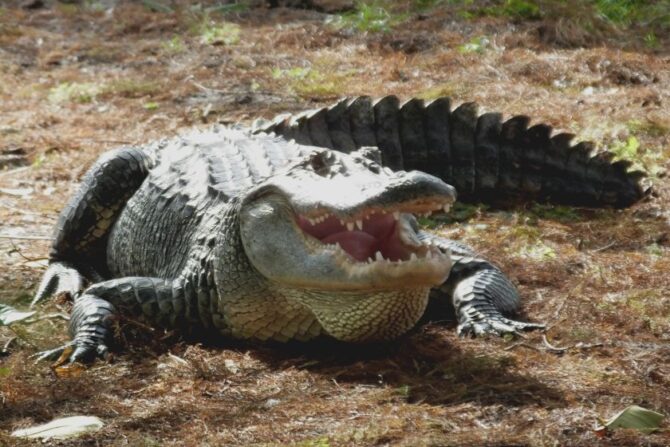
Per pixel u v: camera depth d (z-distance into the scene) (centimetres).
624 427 798
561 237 1338
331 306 951
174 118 1983
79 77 2366
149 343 1042
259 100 2067
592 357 963
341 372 941
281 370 963
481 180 1502
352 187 907
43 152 1816
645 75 2073
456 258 1109
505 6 2523
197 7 2891
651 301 1105
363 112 1508
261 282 1002
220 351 1034
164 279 1119
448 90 2012
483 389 888
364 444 785
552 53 2227
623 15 2552
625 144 1638
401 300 930
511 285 1110
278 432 814
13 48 2639
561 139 1491
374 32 2492
